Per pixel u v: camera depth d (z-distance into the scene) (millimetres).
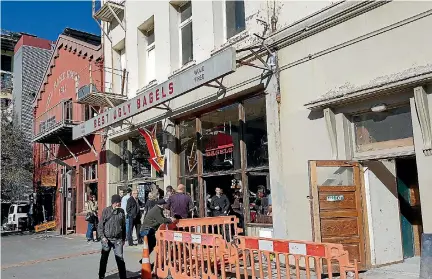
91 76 17172
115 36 17453
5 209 32500
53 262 11445
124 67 17188
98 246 14617
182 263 7598
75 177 20812
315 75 8703
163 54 14023
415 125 7031
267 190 10094
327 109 8273
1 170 28562
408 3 7219
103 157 17656
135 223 14141
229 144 11492
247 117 10906
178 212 10719
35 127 23078
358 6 7855
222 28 11930
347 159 8102
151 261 9977
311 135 8703
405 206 9148
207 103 11820
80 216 20078
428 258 6527
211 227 9992
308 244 5324
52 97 23062
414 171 9320
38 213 25594
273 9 9812
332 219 7656
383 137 7809
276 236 9289
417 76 6738
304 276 7371
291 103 9180
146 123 14719
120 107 13516
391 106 7562
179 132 13578
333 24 8359
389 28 7457
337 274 7477
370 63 7734
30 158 30281
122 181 16781
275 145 9477
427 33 6949
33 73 32750
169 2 13805
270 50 9656
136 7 15805
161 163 13672
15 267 10961
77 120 19781
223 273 6582
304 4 9086
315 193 7543
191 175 12859
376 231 8156
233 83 10875
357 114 8211
